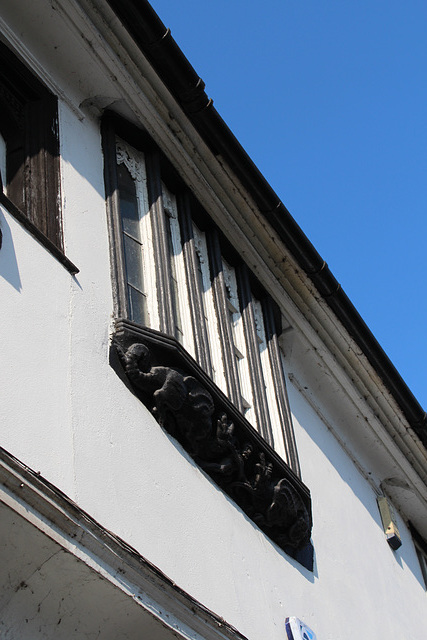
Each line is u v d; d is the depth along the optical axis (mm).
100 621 4691
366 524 9055
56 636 4477
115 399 5438
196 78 6914
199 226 7562
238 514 6309
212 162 7441
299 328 8570
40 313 5156
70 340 5316
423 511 10383
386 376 9266
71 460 4848
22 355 4867
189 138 7258
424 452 9945
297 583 6824
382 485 10055
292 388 8547
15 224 5258
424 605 9680
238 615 5719
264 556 6445
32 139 6086
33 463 4594
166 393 5730
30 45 6375
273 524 6684
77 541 4484
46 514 4371
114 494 5043
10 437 4527
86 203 6180
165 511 5414
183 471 5793
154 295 6324
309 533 7176
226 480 6250
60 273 5504
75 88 6652
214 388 6191
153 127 6992
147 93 6926
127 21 6602
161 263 6461
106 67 6641
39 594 4426
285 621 6305
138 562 4766
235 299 7730
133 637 4844
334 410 9266
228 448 6195
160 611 4863
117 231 6262
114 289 5969
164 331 6164
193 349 6523
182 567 5340
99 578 4535
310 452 8359
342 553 8086
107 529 4758
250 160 7512
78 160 6328
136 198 6754
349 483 9086
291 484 6957
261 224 7930
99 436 5148
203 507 5848
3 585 4309
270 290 8273
